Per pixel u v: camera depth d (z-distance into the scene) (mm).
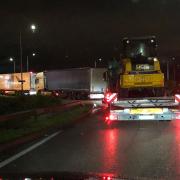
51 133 18922
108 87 28328
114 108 20844
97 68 68312
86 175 4348
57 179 4043
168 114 20531
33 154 13023
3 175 4254
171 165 10961
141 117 20672
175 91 25734
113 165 11023
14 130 18047
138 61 27094
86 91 68688
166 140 15992
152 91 25828
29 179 4043
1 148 13875
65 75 73875
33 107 26562
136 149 13797
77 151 13523
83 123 24156
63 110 28453
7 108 21844
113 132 19141
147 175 9695
